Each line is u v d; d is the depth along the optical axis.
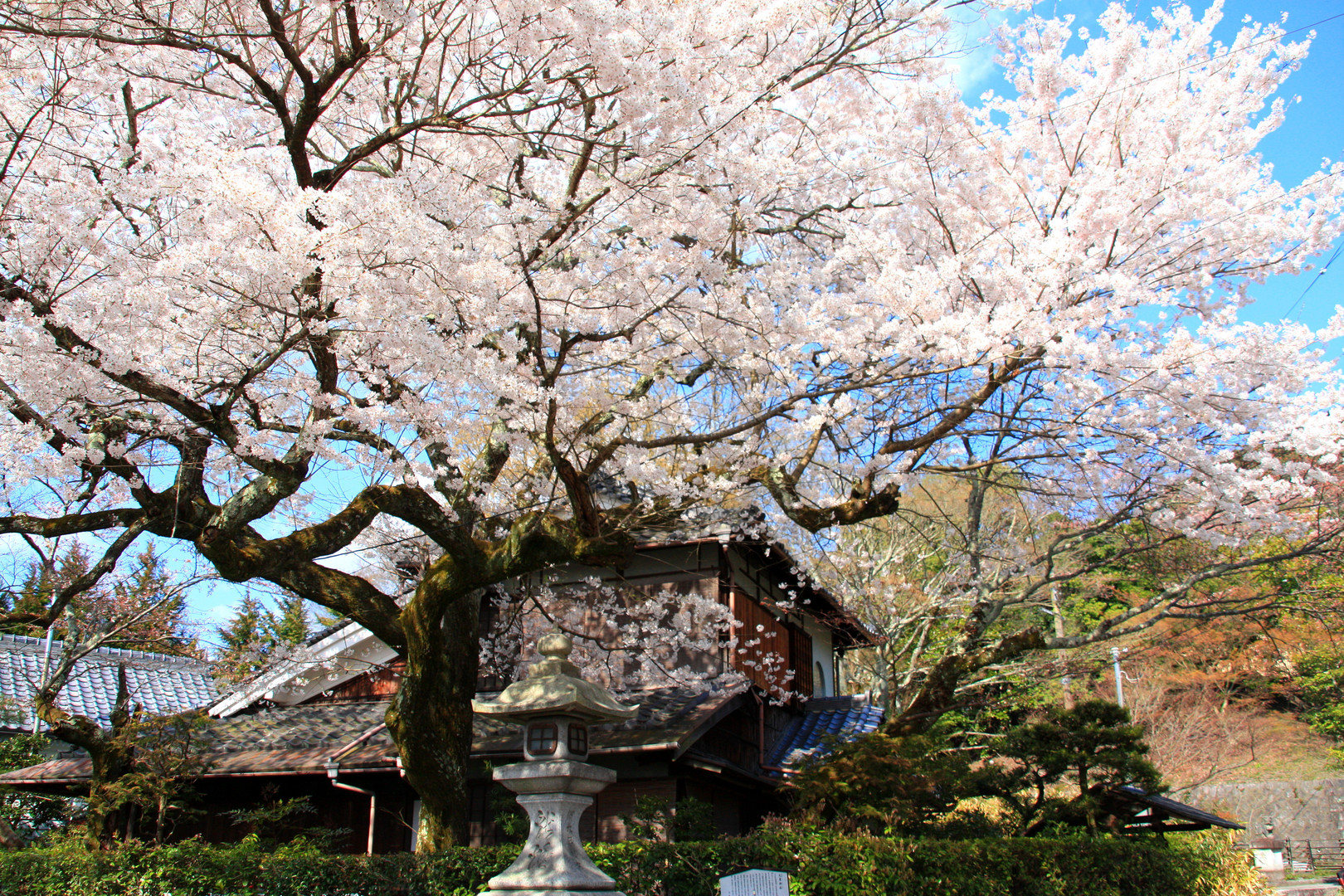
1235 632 21.61
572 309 6.22
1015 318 6.11
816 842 6.79
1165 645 21.66
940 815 8.81
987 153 7.50
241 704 12.02
